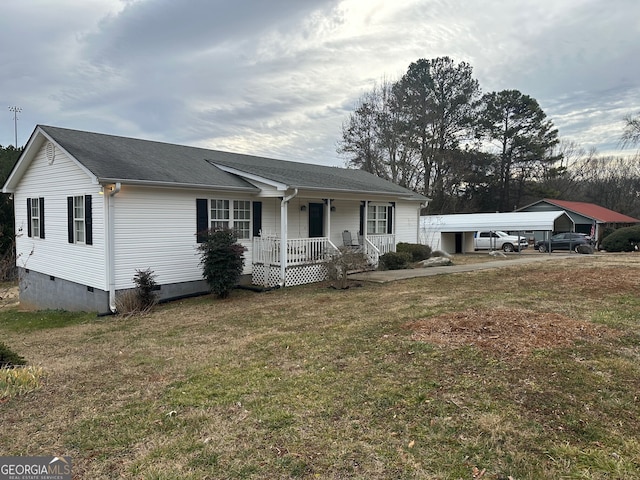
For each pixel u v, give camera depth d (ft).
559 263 48.96
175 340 21.75
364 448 10.14
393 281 37.93
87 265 34.24
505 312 22.38
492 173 127.44
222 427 11.46
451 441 10.34
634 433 10.39
